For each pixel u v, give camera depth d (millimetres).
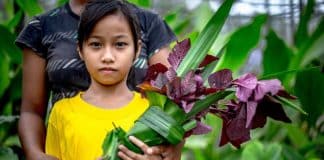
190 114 2021
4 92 3516
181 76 2027
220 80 2004
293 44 4898
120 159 1998
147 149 1976
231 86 1994
